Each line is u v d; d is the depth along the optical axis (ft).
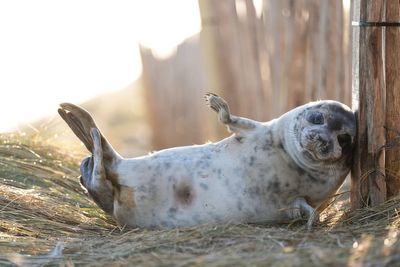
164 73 138.21
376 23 48.73
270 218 50.98
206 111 131.95
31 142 71.31
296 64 83.97
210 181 50.83
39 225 52.34
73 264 41.68
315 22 77.51
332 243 42.86
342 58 71.82
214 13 100.48
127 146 131.34
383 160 49.83
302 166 50.11
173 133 135.44
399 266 35.94
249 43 96.32
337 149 49.19
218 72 100.17
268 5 89.86
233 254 40.88
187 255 41.68
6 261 43.11
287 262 37.88
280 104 87.76
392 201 49.34
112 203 53.47
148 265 40.11
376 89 49.26
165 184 51.49
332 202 54.24
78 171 68.44
